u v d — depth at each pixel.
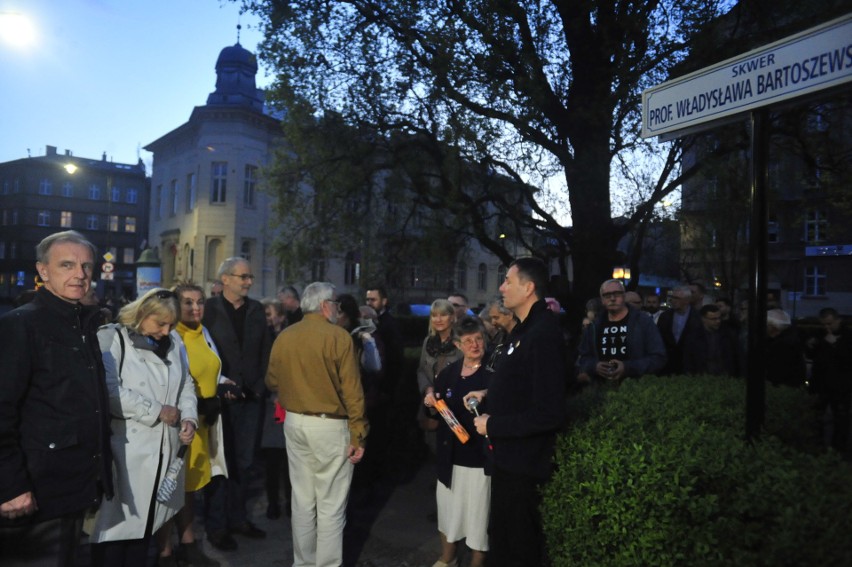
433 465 6.79
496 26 9.30
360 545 4.54
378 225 15.66
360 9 11.07
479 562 3.83
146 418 3.30
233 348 4.81
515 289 2.87
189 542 4.11
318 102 12.94
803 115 10.34
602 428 2.82
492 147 11.02
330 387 3.76
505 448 2.74
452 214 13.13
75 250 2.71
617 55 9.11
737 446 2.30
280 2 11.47
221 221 34.59
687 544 2.06
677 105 2.79
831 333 8.09
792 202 12.89
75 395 2.66
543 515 2.66
